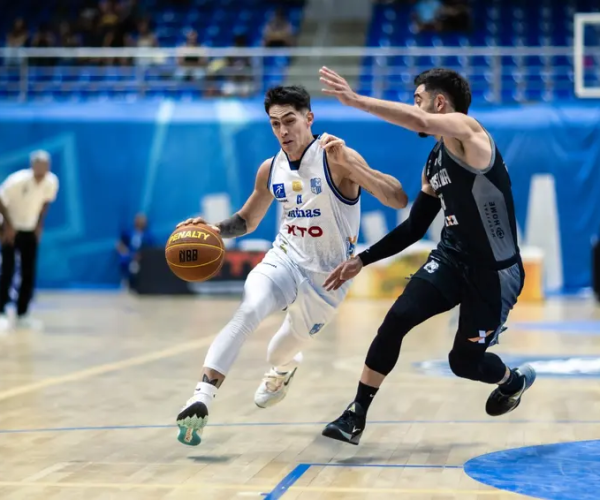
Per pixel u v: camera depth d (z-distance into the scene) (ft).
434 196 16.01
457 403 21.07
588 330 39.09
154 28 81.92
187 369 27.73
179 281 61.36
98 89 73.00
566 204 62.49
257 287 16.42
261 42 79.61
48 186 40.75
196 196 65.36
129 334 38.50
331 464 15.07
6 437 17.38
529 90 72.23
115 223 65.82
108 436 17.49
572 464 14.75
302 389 23.48
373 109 13.60
